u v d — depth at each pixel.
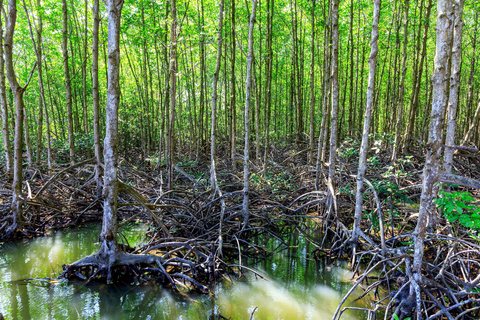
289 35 18.61
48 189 9.66
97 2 8.80
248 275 6.05
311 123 12.73
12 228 7.55
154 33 11.73
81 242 7.65
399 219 7.77
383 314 4.58
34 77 15.26
